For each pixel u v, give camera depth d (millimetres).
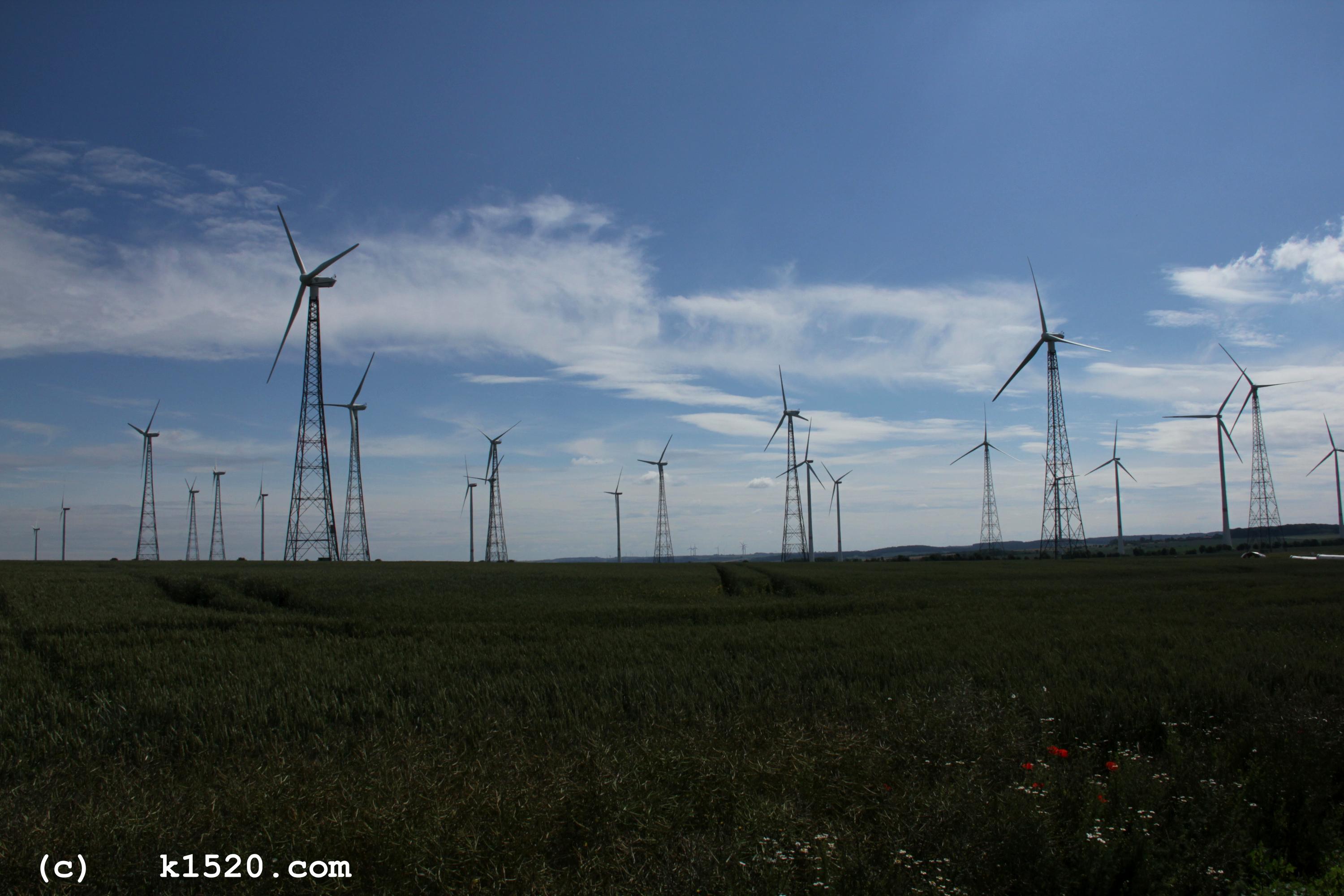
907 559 123125
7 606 31922
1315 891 7133
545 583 52125
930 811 7750
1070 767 9703
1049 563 85438
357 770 9492
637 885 6754
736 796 8344
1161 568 72312
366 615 33688
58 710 14383
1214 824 7918
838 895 6555
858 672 17828
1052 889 6809
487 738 11047
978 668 17562
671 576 65250
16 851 7078
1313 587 44562
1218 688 14297
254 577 49844
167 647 22047
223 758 11352
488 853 7113
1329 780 8805
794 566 90812
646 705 14508
